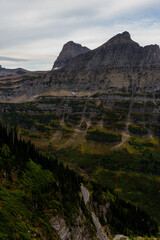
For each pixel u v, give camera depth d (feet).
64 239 228.63
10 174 243.19
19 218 193.06
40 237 193.67
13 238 167.12
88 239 273.54
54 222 227.61
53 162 364.58
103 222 352.49
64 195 280.92
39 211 225.15
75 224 257.34
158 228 428.97
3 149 272.51
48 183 275.59
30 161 304.09
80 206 306.14
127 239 343.46
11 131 338.34
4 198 201.98
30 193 237.04
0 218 176.86
